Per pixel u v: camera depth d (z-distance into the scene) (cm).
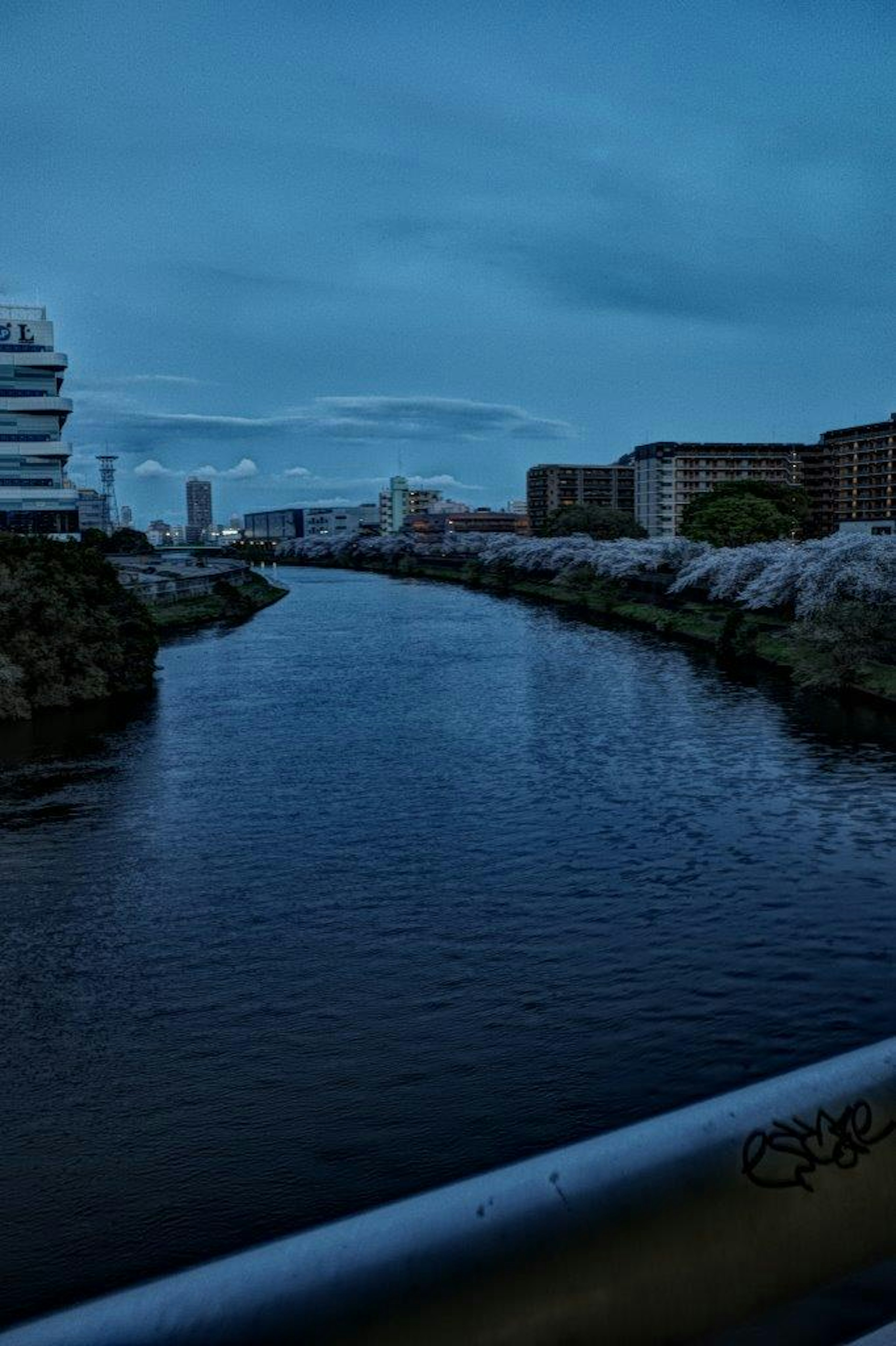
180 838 2842
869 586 5106
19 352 14825
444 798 3250
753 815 2986
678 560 9575
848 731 4147
